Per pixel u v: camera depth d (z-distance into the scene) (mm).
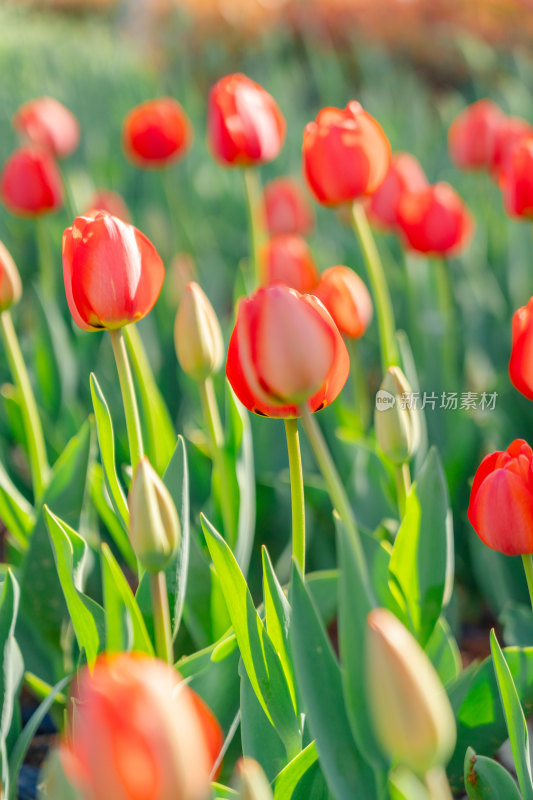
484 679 1462
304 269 1754
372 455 1694
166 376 2074
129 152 2588
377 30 7922
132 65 8414
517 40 7469
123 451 1744
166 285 2441
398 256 3016
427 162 3734
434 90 7531
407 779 1316
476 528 1409
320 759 1349
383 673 1234
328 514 1713
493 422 1807
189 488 1713
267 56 7617
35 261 3473
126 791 1154
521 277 2516
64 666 1585
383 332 1652
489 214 2770
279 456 1792
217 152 1777
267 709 1420
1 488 1596
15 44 9297
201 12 8844
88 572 1613
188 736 1167
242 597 1408
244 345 1334
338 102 5570
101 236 1413
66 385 1900
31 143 2775
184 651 1608
